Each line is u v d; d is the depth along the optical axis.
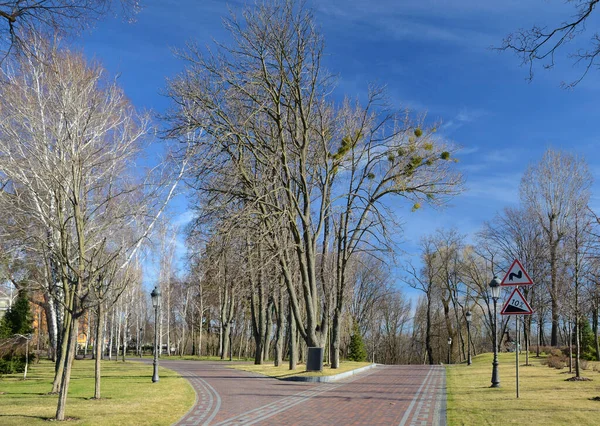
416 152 28.48
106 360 52.41
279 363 36.66
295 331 32.28
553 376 24.70
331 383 23.20
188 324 78.75
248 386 21.88
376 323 79.69
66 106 16.20
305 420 12.41
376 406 14.84
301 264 27.50
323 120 29.33
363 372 30.95
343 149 29.02
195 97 24.58
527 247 50.22
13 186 18.42
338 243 31.91
